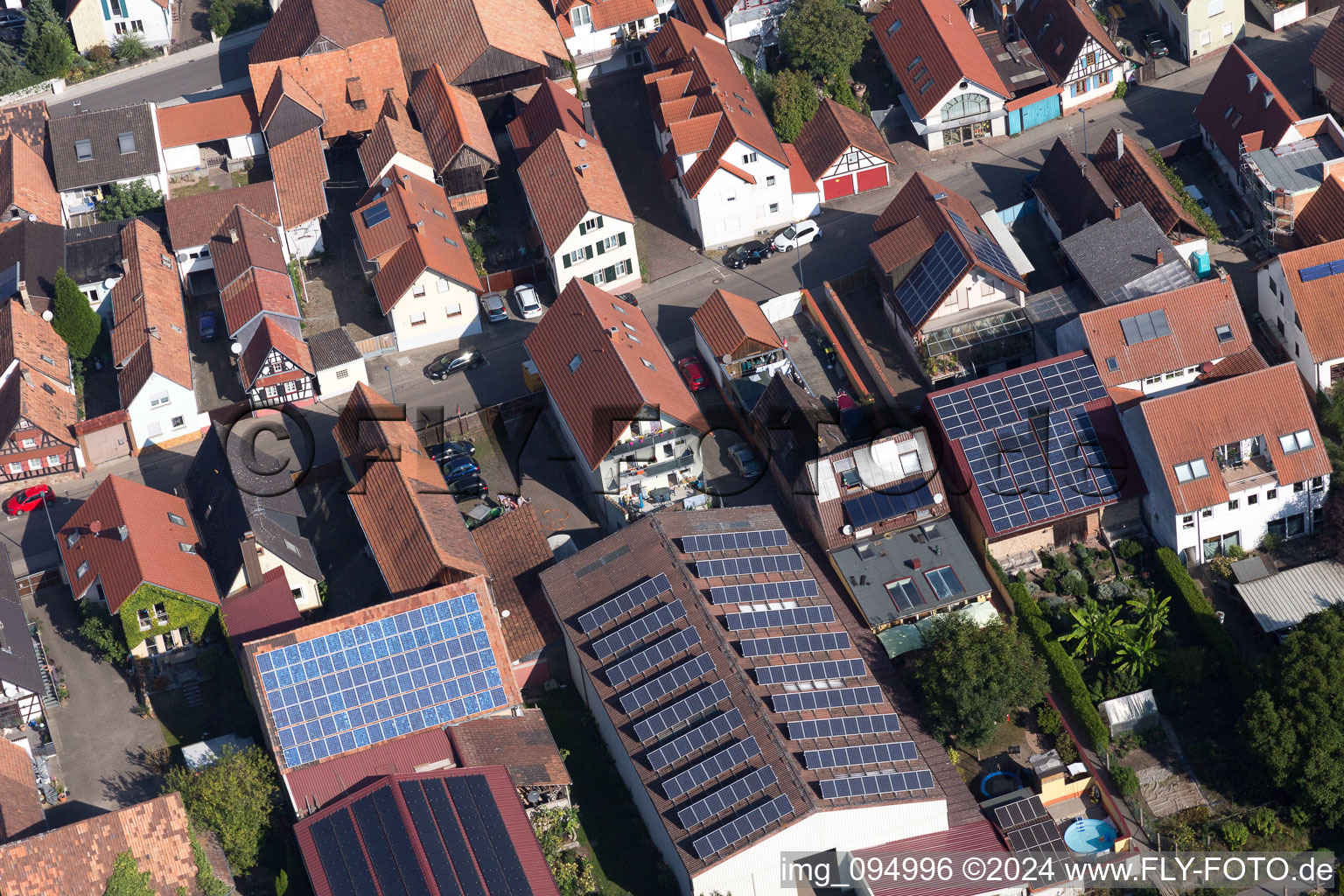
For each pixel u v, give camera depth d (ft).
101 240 480.23
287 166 496.23
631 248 466.29
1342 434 393.09
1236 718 352.69
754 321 435.12
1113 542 384.27
